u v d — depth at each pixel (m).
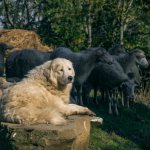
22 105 7.98
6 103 8.10
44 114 7.98
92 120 8.73
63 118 8.19
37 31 28.36
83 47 22.80
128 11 22.48
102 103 16.80
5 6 30.92
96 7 22.64
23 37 19.52
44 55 14.95
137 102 18.33
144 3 23.08
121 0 22.50
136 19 22.95
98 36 23.55
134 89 17.52
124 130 13.92
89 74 14.90
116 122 14.64
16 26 31.59
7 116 8.00
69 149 7.89
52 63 8.40
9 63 15.38
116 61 16.16
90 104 16.50
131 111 16.45
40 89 8.20
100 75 15.73
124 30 22.70
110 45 23.25
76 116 8.54
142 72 21.16
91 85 16.33
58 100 8.38
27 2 31.31
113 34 23.14
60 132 7.65
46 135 7.66
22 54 14.96
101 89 16.61
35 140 7.70
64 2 22.84
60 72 8.33
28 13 31.28
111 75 15.53
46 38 25.48
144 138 13.51
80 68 14.56
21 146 7.76
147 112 16.92
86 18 22.83
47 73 8.34
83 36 22.83
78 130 8.13
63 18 22.84
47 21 27.14
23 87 8.15
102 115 15.06
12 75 15.32
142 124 14.91
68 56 14.55
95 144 12.05
